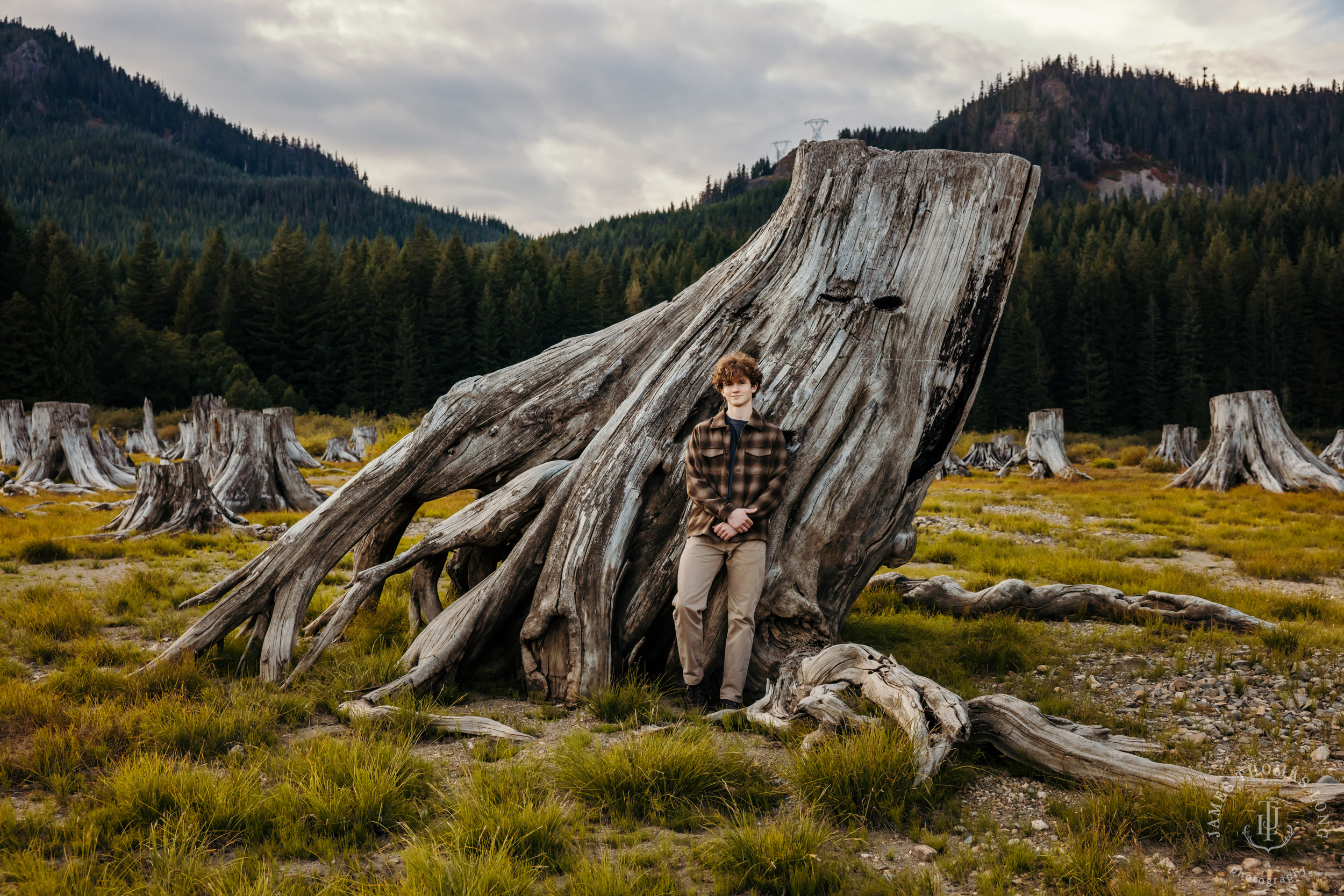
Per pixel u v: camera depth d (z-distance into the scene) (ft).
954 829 10.00
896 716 12.26
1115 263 290.97
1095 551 37.19
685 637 14.97
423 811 10.02
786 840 9.00
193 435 93.35
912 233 17.99
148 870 8.67
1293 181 406.41
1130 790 10.57
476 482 19.35
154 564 30.17
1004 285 18.31
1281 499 59.21
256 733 12.64
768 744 12.87
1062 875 8.68
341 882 8.29
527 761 12.00
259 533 39.22
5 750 11.49
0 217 205.77
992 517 49.21
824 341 17.62
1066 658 18.72
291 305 261.65
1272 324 263.70
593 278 348.18
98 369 202.08
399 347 261.44
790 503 16.80
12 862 8.62
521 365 20.10
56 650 17.83
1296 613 23.35
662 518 16.92
